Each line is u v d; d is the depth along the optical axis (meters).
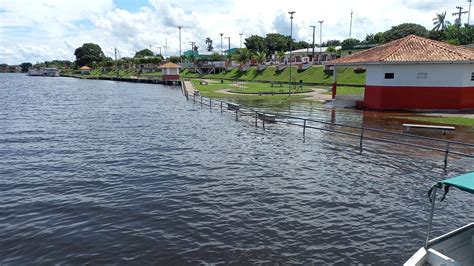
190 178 14.23
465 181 6.46
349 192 12.37
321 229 9.66
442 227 9.70
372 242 8.96
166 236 9.38
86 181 14.06
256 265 8.01
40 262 8.30
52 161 17.12
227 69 109.19
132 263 8.16
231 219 10.35
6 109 40.12
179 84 83.00
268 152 18.25
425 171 14.40
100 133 24.66
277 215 10.59
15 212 11.12
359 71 69.19
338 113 30.36
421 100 30.22
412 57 29.55
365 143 19.50
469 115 27.34
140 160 17.19
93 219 10.54
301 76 79.12
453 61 28.20
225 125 27.06
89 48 186.00
